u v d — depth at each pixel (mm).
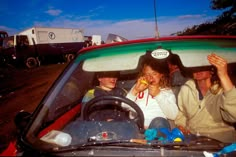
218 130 2281
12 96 10844
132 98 2555
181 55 2158
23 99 10016
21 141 1707
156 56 2139
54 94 2201
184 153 1579
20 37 24125
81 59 2301
